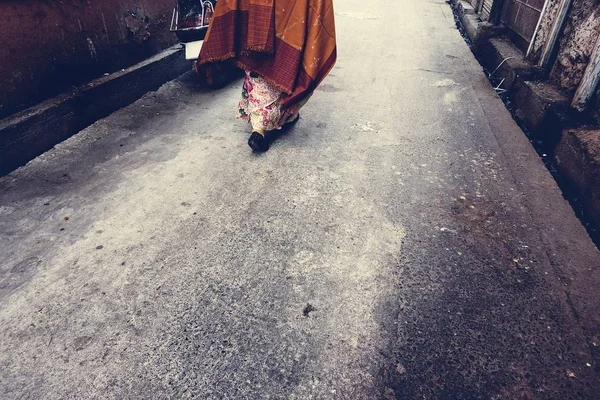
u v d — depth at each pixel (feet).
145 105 12.76
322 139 10.99
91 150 10.20
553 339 5.68
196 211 8.20
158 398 4.94
